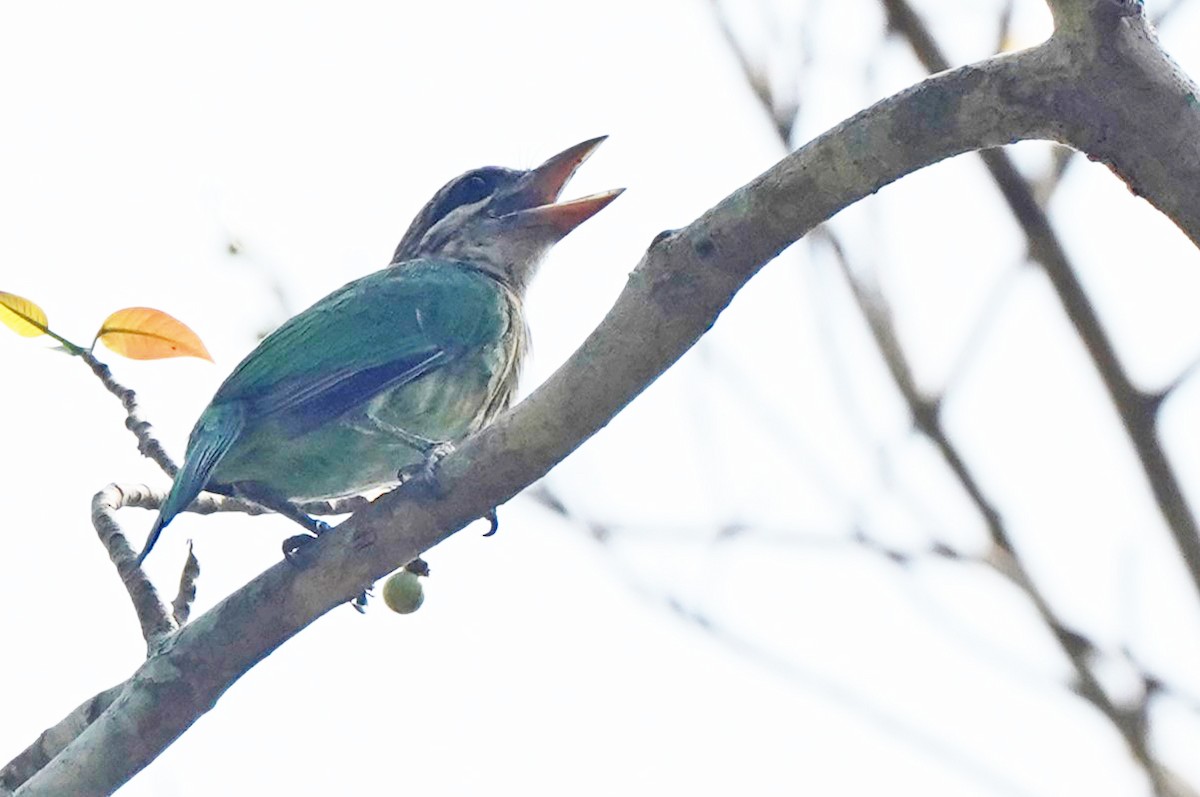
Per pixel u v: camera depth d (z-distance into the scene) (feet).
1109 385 34.45
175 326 36.70
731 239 26.07
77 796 29.37
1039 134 24.57
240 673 29.84
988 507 36.04
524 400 28.02
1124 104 23.80
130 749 29.48
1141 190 24.38
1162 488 34.35
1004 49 36.24
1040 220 34.76
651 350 26.68
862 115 25.26
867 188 25.50
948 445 36.32
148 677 29.63
